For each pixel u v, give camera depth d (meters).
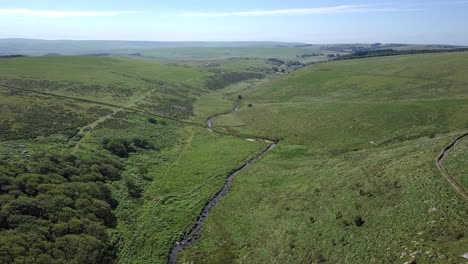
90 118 89.12
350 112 90.00
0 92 95.44
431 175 38.78
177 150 78.50
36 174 47.09
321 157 67.12
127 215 47.41
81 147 66.94
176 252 41.19
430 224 30.83
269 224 43.47
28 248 33.38
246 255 38.38
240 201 52.41
